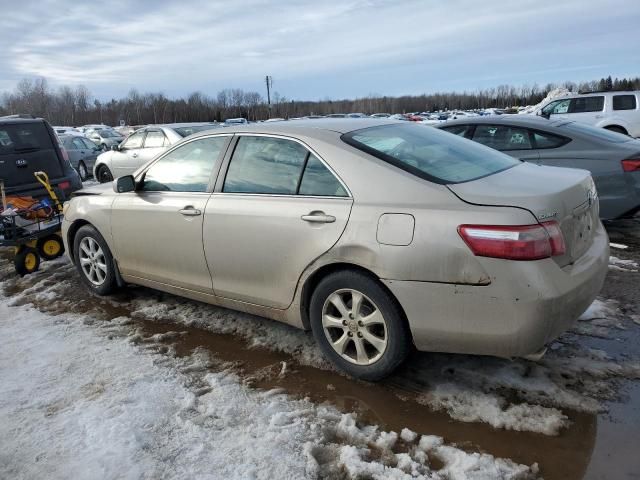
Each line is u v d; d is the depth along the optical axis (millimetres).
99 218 4660
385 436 2736
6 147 6793
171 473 2504
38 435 2812
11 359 3705
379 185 3072
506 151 6734
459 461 2533
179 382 3332
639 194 5922
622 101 14672
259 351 3738
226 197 3746
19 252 5715
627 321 3875
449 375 3283
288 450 2650
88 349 3832
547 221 2705
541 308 2650
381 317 3047
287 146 3535
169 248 4109
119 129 52312
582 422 2777
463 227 2730
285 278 3434
